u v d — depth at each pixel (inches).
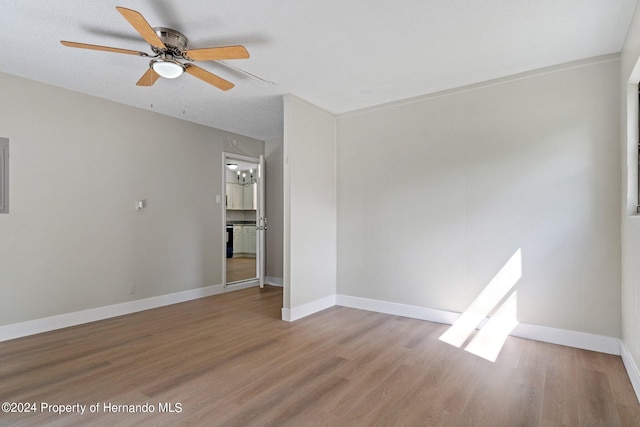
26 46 103.3
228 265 292.2
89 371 97.3
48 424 72.5
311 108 155.9
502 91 127.2
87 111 144.0
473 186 133.3
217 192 200.8
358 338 123.6
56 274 134.5
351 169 166.7
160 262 171.2
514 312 124.6
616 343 106.9
